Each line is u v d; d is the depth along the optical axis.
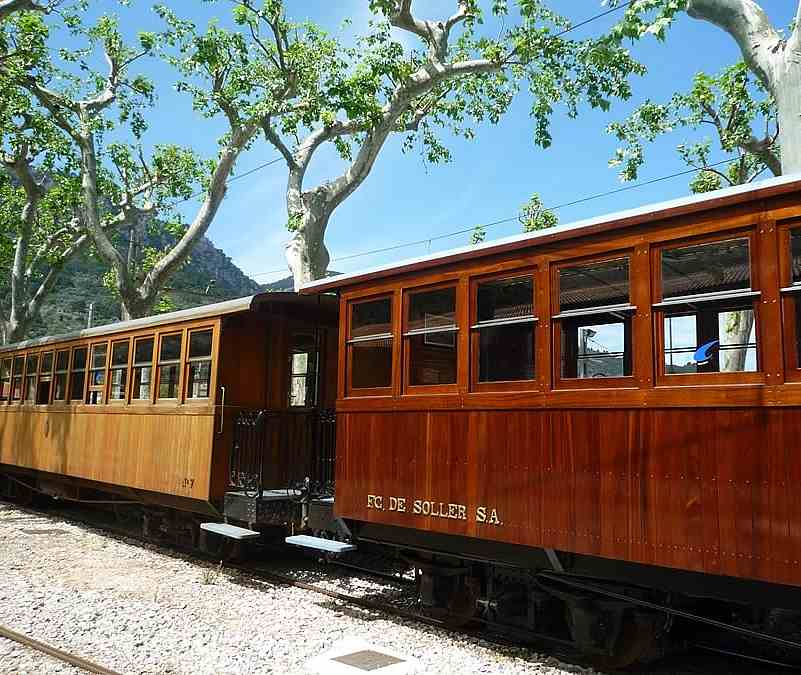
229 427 9.18
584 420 5.23
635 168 15.19
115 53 19.62
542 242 5.57
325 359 9.77
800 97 8.95
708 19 10.27
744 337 4.64
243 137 16.06
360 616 6.96
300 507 8.50
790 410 4.21
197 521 9.88
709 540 4.46
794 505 4.12
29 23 17.30
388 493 6.66
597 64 13.34
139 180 23.94
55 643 5.89
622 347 5.12
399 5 14.52
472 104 17.06
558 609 6.13
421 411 6.44
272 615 6.92
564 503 5.27
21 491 15.39
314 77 14.74
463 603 6.57
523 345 5.71
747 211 4.54
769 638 4.83
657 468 4.77
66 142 20.50
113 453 11.11
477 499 5.87
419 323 6.56
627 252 5.12
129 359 11.11
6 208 24.48
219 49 15.05
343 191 15.01
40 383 13.90
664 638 5.69
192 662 5.49
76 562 9.25
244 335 9.47
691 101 16.28
